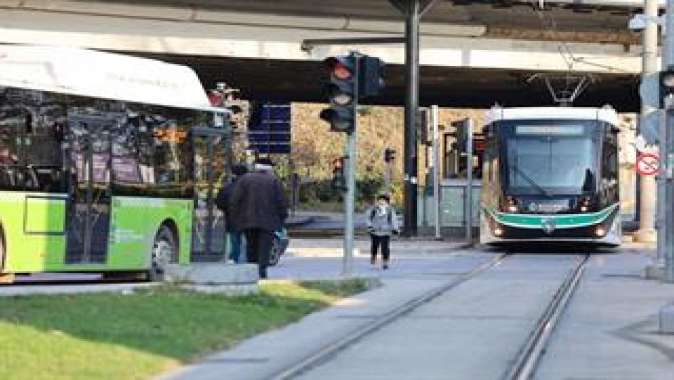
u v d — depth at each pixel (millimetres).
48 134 24406
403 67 60750
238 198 26969
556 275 32281
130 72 27078
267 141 72938
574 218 43438
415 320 21422
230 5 54812
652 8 45344
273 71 61656
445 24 59000
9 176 23422
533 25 59812
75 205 25016
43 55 24750
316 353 17031
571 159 44125
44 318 17672
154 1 53219
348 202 28688
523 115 44781
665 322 19531
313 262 39094
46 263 24234
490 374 15266
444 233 59812
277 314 21391
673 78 26953
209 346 17391
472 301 24891
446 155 62500
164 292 22516
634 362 16422
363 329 19922
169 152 28031
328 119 28250
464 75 63750
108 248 25938
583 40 60906
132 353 15805
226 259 30031
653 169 41688
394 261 39531
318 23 56656
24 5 51156
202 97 29656
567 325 20719
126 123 26625
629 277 31266
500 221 44125
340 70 27766
